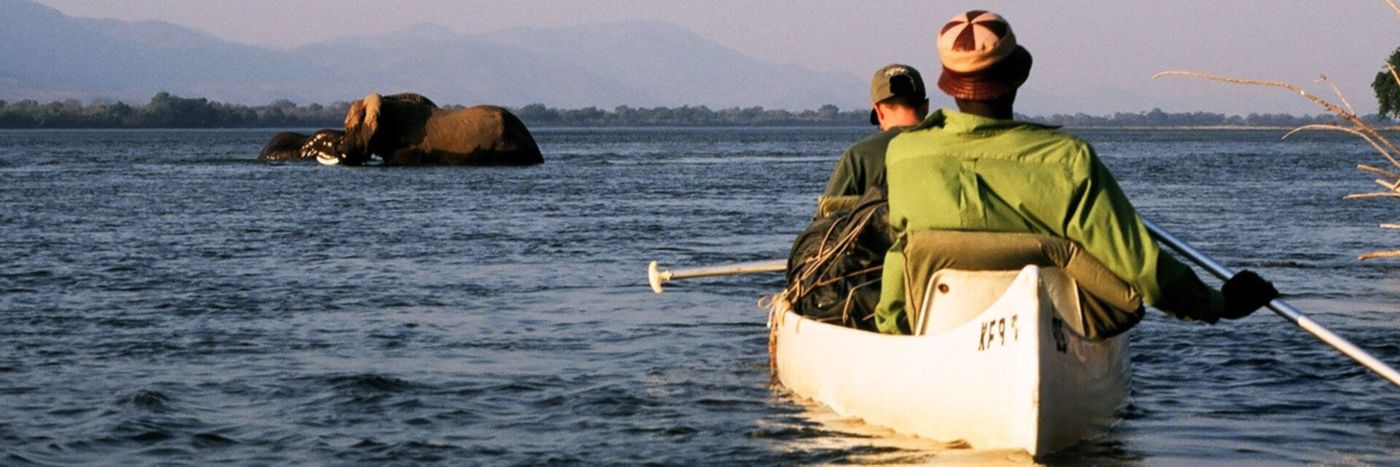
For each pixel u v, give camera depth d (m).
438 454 14.11
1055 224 12.39
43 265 31.38
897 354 13.56
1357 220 44.00
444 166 89.75
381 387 17.34
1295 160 110.88
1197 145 181.75
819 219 16.30
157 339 21.03
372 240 37.81
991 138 12.61
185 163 99.94
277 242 37.25
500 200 55.62
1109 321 12.88
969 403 12.60
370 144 90.50
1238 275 13.15
